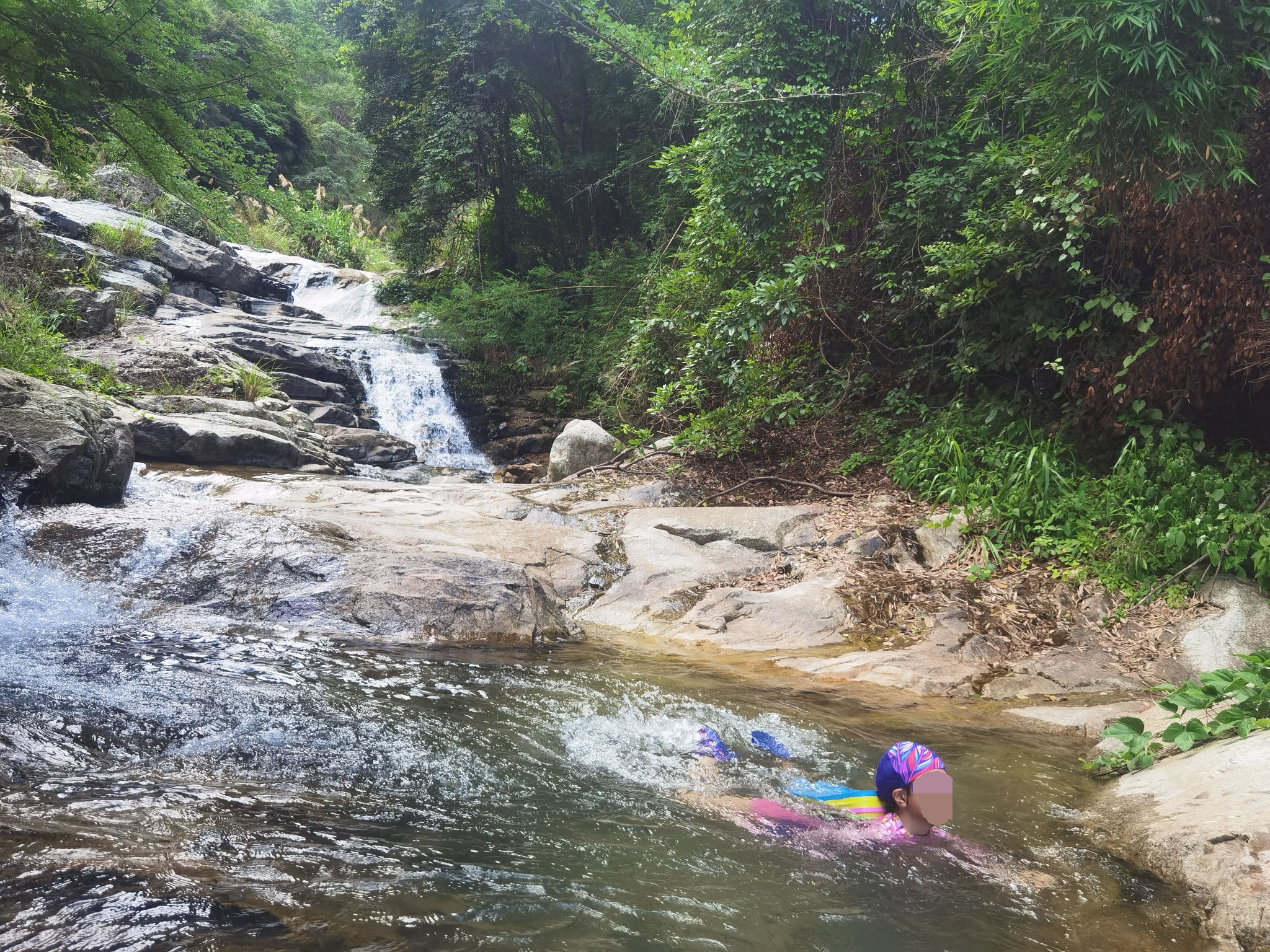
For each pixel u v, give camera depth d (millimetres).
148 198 20031
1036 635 6312
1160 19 4926
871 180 10375
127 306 14930
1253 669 4445
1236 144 5301
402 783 3232
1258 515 6414
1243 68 5160
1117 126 5426
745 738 4191
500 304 18984
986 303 9297
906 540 7785
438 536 7582
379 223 37062
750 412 10617
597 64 19422
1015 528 7594
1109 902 2684
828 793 3443
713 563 7922
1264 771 3283
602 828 2967
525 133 22422
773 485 10023
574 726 4117
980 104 9453
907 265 10258
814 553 7883
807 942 2268
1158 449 7461
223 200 8703
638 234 20781
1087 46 5090
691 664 5820
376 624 5809
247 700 3979
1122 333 8109
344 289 23578
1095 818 3465
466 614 6070
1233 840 2861
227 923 2023
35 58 7070
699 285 12078
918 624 6562
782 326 10836
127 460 8141
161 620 5461
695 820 3104
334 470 12133
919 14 9562
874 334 10734
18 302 12133
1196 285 6945
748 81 9516
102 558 6180
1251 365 6773
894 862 2859
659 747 3932
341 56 21875
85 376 11500
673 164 11789
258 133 31938
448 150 19250
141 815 2637
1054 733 4773
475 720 4082
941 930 2408
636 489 10008
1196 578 6391
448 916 2205
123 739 3324
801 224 10641
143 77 7414
